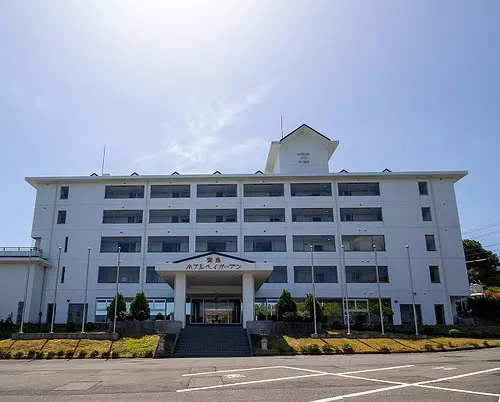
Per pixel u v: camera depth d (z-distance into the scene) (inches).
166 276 1616.6
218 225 2102.6
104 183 2164.1
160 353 1162.0
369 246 2084.2
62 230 2085.4
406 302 2014.0
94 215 2112.5
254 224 2106.3
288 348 1234.6
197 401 479.2
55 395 521.3
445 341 1381.6
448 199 2146.9
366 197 2151.8
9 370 806.5
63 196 2148.1
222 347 1267.2
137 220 2121.1
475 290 2682.1
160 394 524.1
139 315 1501.0
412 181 2172.7
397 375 674.8
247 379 642.8
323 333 1478.8
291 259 2057.1
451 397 491.8
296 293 2011.6
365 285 2028.8
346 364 853.8
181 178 2154.3
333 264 2054.6
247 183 2185.0
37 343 1252.5
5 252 1930.4
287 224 2107.5
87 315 1978.3
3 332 1558.8
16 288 1897.1
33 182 2146.9
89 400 489.1
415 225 2111.2
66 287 2006.6
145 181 2171.5
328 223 2108.8
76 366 885.2
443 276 2048.5
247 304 1512.1
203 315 1971.0
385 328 1710.1
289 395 509.7
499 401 470.6
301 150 2269.9
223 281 1785.2
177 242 2081.7
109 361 1023.6
